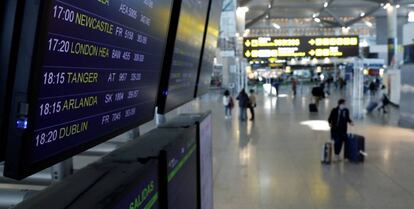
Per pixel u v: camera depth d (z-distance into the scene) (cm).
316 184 924
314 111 2539
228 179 977
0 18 117
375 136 1594
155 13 232
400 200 805
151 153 213
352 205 779
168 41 284
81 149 162
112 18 173
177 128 296
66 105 145
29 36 118
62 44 136
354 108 2206
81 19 146
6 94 121
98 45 163
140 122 235
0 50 118
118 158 204
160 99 287
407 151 1294
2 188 210
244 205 786
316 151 1311
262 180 965
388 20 4616
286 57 2294
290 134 1675
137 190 174
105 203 140
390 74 3092
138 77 220
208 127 408
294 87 3966
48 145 137
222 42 2997
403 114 1889
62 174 203
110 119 187
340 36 2244
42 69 125
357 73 2230
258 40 2316
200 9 369
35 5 117
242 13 3975
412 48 1828
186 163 279
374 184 920
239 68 3369
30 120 122
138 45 212
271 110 2695
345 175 1002
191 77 387
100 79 170
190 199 295
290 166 1106
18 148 121
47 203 141
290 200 812
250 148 1378
